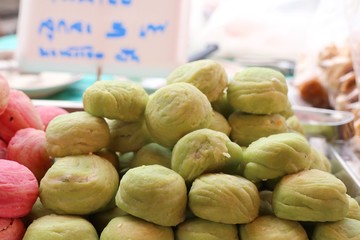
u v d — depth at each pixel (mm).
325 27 843
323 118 642
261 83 409
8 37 1248
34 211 379
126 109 391
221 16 1136
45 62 679
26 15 679
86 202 355
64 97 783
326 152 563
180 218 345
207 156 352
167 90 376
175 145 366
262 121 414
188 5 661
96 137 385
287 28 1112
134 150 416
